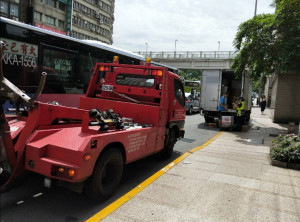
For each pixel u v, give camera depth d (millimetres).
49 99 8375
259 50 13078
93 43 10688
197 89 31297
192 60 44156
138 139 4828
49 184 3496
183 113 7266
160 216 3639
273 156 6707
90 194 3871
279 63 12703
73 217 3582
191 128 13883
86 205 3973
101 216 3537
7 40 7023
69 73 9078
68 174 3400
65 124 4273
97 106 6012
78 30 51625
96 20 57188
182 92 7121
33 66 7746
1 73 3604
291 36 12461
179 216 3670
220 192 4621
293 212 3982
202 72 15812
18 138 3686
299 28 11719
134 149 4746
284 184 5203
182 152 7992
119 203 3963
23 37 7422
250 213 3881
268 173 5891
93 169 3770
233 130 13812
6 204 3844
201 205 4059
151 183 4875
